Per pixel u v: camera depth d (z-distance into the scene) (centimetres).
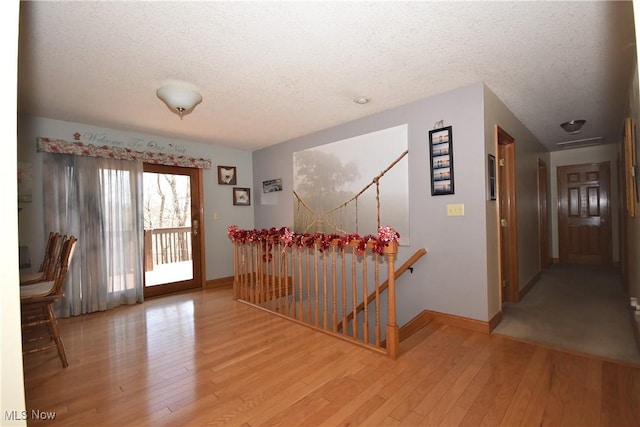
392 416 151
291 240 301
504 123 307
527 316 292
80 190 341
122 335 268
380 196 329
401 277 311
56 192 328
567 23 177
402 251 310
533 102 306
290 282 423
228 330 275
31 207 316
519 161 361
